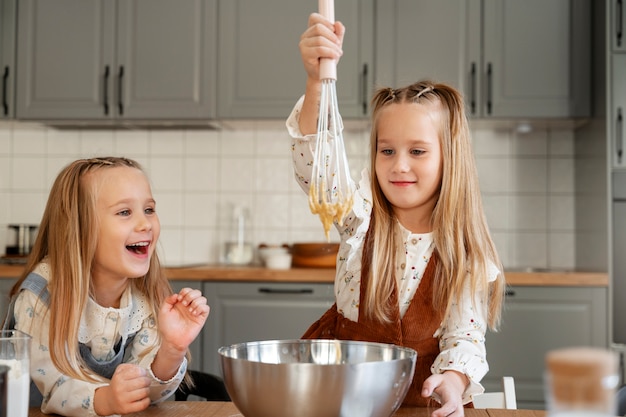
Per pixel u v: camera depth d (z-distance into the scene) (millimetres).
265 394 753
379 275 1248
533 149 2967
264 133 3064
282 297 2574
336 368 737
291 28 2746
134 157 3090
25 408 760
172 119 2785
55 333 1082
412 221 1285
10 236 2959
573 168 2947
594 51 2637
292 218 3053
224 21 2766
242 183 3068
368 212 1236
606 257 2508
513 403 1287
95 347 1205
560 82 2662
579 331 2494
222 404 1003
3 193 3102
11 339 755
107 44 2803
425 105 1214
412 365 812
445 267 1229
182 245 3076
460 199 1238
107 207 1148
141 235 1168
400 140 1203
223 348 849
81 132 3096
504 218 2969
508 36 2672
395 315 1240
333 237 3029
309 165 1130
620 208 2494
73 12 2818
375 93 1294
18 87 2826
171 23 2783
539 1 2672
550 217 2955
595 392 485
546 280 2496
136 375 938
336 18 2713
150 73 2783
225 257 3037
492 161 2979
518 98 2666
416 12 2693
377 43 2699
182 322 1024
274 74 2746
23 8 2828
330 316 1350
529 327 2502
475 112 2680
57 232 1132
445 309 1228
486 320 1260
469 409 983
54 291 1104
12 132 3107
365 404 760
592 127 2672
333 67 907
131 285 1248
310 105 1086
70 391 969
